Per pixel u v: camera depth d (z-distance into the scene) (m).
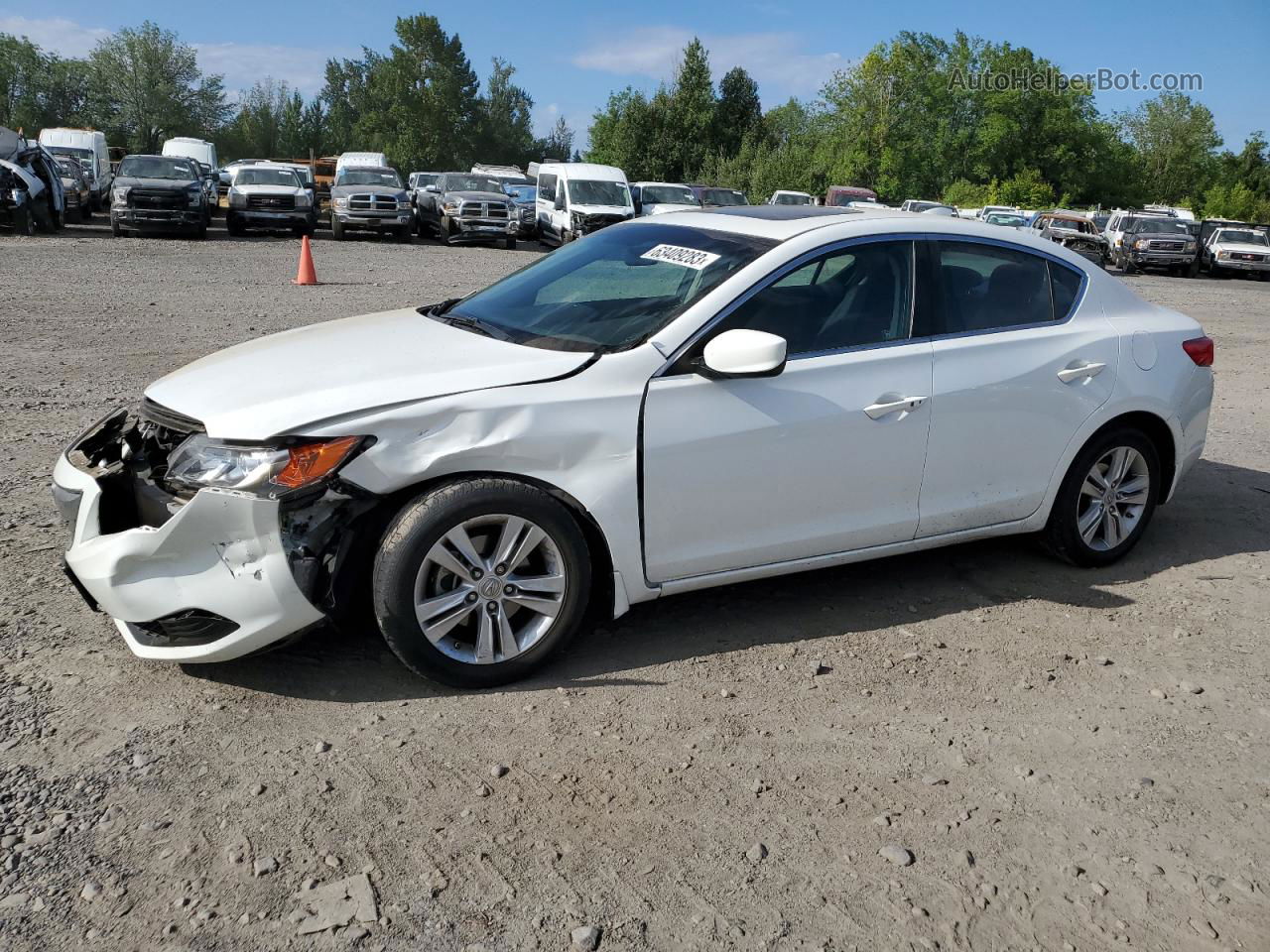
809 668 3.71
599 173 27.20
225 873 2.52
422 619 3.30
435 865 2.58
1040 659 3.86
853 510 3.98
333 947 2.30
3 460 5.75
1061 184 66.38
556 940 2.35
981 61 66.25
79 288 13.41
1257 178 77.62
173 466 3.19
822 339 3.87
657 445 3.53
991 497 4.31
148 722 3.17
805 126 77.00
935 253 4.17
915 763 3.14
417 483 3.28
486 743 3.14
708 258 3.95
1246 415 8.66
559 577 3.47
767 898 2.52
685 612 4.14
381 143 87.25
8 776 2.85
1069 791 3.03
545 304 4.05
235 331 10.59
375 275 17.36
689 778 3.00
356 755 3.04
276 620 3.15
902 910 2.50
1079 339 4.45
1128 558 4.95
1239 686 3.71
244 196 24.44
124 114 80.38
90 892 2.43
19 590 4.05
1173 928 2.49
